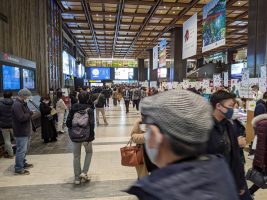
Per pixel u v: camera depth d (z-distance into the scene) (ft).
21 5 27.94
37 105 29.19
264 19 24.03
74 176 13.44
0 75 20.39
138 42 80.69
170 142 2.21
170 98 2.31
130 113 44.11
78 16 52.49
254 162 8.60
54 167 15.24
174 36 59.88
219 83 29.84
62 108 26.05
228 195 2.07
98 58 128.77
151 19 53.52
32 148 19.81
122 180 13.20
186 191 1.99
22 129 13.89
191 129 2.17
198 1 41.34
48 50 39.60
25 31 29.17
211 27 26.35
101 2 41.91
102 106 31.01
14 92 23.65
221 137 5.12
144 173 8.07
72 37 73.41
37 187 12.34
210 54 101.35
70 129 12.50
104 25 59.21
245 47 83.41
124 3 42.45
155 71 94.22
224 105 5.74
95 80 128.47
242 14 49.60
